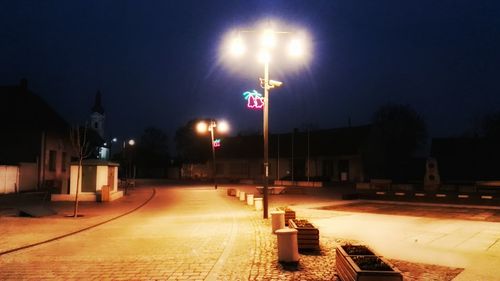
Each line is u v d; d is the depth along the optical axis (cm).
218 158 6619
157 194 3353
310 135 5791
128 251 1052
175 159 7988
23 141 3619
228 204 2511
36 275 817
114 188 3042
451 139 4378
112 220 1745
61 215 1930
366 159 5244
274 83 1755
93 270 852
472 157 4091
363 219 1662
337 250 766
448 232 1307
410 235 1248
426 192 2742
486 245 1080
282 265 866
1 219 1741
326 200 2694
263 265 872
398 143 6391
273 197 2956
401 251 1000
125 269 859
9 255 1013
